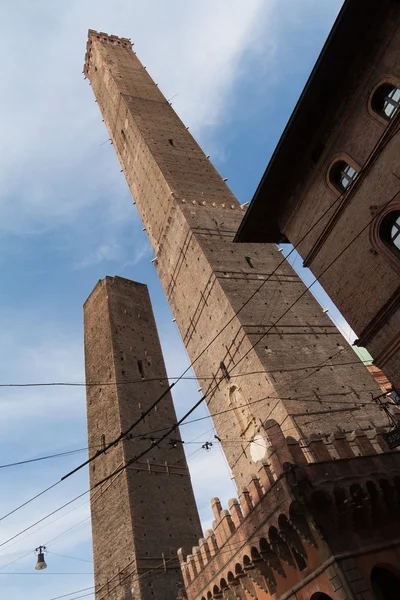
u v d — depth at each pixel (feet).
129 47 241.55
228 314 97.96
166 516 122.52
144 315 194.39
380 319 55.72
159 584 106.32
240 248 116.88
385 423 78.23
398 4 52.39
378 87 55.72
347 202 59.98
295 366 86.43
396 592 47.70
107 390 155.74
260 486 55.72
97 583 118.32
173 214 129.90
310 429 73.87
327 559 45.80
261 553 54.08
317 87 60.08
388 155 54.03
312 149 66.13
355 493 49.29
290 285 108.88
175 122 177.78
